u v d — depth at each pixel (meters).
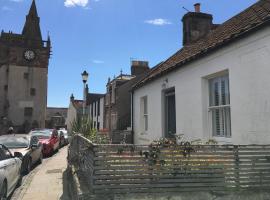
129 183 5.68
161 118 11.93
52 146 20.08
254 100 6.97
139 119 14.63
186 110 9.94
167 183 5.77
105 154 5.67
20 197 8.72
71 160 11.80
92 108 41.44
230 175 5.89
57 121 85.00
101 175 5.64
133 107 15.66
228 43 7.80
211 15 14.24
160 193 5.73
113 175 5.66
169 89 11.51
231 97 7.73
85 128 13.77
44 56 60.66
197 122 9.28
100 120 36.25
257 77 6.90
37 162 15.46
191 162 5.86
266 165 5.99
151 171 5.76
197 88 9.30
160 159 5.80
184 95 10.09
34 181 10.97
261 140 6.74
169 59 14.07
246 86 7.22
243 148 5.98
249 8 10.07
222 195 5.82
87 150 6.62
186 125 9.91
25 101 58.53
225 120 8.36
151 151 5.80
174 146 5.88
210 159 5.90
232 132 7.66
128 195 5.64
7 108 57.38
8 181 7.68
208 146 5.93
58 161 16.88
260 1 9.70
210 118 8.98
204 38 12.09
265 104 6.66
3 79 58.25
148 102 13.41
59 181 10.98
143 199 5.66
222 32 9.85
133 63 31.20
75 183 6.98
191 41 13.73
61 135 28.23
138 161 5.74
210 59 8.66
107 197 5.59
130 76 30.67
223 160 5.92
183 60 9.89
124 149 5.73
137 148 5.77
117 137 15.67
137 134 14.89
